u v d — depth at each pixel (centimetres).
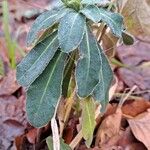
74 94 44
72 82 43
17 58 65
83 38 37
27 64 38
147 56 70
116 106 54
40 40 41
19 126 53
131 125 51
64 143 44
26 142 51
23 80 38
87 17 36
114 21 37
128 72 65
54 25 40
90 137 41
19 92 59
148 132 50
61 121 45
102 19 36
